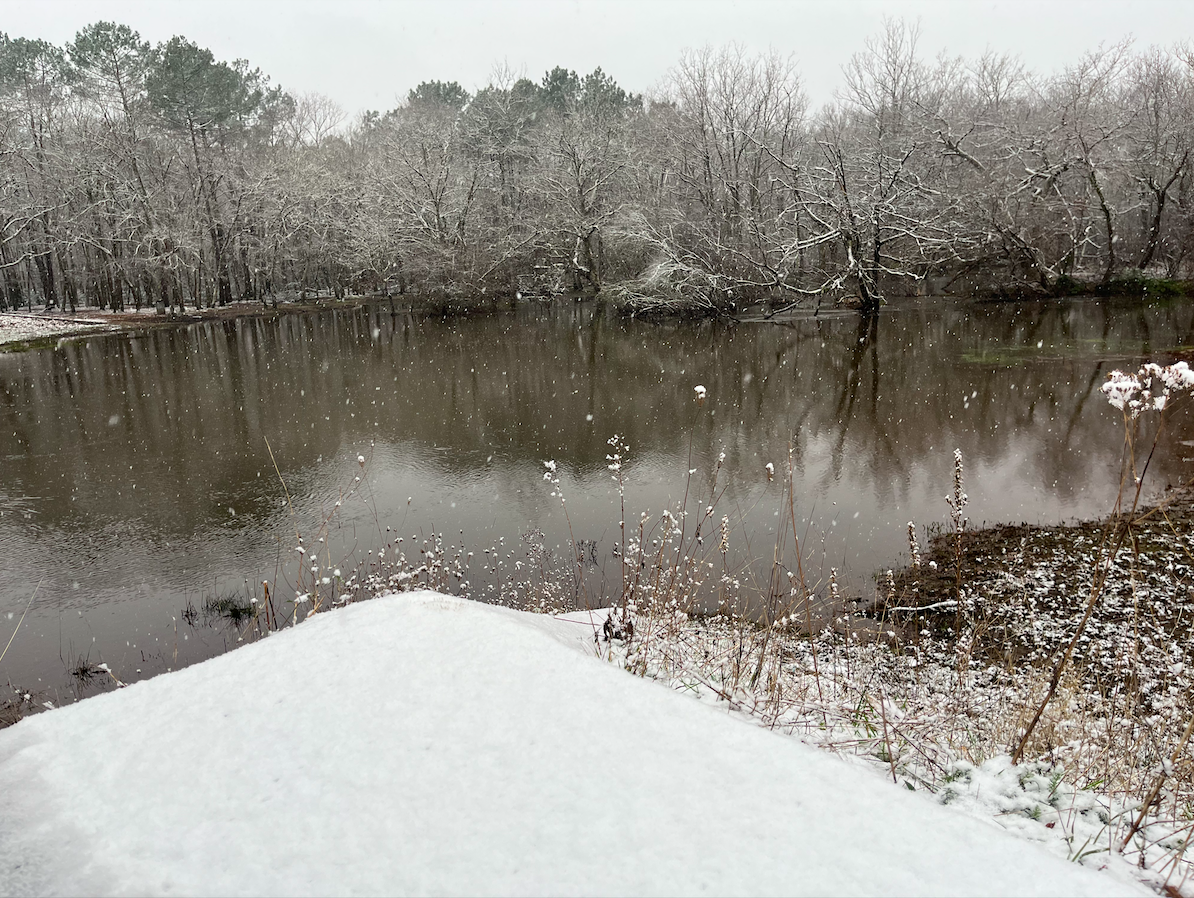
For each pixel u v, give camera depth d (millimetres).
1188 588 6934
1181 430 13164
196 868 1508
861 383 19094
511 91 48406
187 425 16250
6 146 35625
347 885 1444
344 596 7168
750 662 3910
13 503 11289
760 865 1475
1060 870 1476
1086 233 32969
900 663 5641
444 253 40875
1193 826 2145
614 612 4020
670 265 34219
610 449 13969
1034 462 12062
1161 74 32625
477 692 2146
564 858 1498
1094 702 4258
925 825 1606
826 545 8961
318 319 40188
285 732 1984
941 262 35438
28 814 1699
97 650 7027
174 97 43469
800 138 42094
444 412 17453
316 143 54750
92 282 42812
